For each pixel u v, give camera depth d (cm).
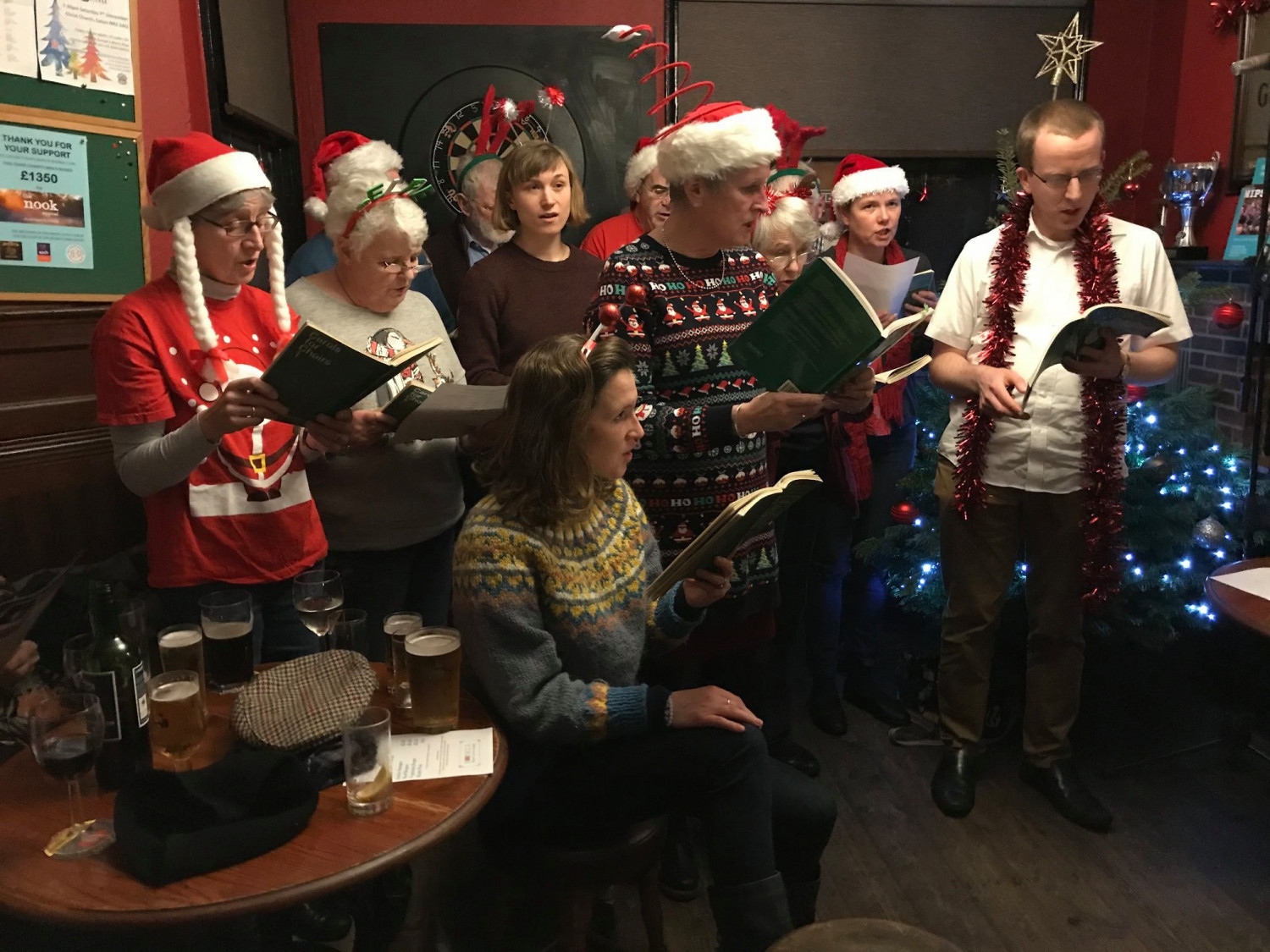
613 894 224
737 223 190
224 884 115
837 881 231
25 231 242
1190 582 279
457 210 453
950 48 460
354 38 439
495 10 444
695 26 452
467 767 141
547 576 154
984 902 223
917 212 479
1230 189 395
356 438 184
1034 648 260
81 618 196
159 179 179
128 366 174
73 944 141
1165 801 262
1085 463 238
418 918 198
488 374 260
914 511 310
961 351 254
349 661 156
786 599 267
